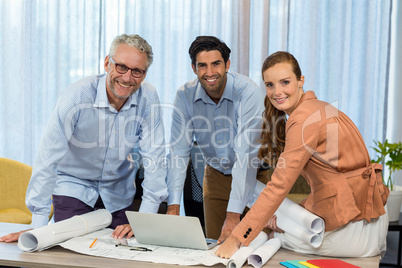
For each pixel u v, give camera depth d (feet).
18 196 10.52
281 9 13.42
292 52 13.58
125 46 6.47
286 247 6.15
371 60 13.44
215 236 9.25
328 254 5.84
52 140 6.59
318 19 13.38
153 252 5.86
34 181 6.55
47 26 13.61
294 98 5.89
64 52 13.65
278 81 5.84
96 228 6.68
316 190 5.86
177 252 5.89
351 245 5.77
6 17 13.61
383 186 6.09
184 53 13.60
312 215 5.74
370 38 13.42
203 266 5.40
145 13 13.53
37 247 5.73
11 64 13.70
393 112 13.92
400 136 13.61
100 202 7.59
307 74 13.46
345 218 5.65
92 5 13.57
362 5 13.44
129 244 6.20
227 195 9.02
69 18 13.60
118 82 6.56
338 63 13.44
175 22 13.60
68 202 7.21
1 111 13.76
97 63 13.67
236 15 13.42
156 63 13.57
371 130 13.60
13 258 5.50
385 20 13.47
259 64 13.51
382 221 6.06
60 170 7.35
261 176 8.80
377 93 13.60
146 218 6.03
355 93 13.60
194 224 5.84
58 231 6.04
